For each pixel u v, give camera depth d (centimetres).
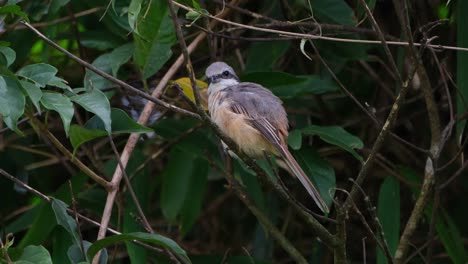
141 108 1218
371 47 1217
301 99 1246
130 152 970
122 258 1277
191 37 1195
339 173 1283
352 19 1107
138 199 1079
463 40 1027
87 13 1122
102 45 1143
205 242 1373
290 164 913
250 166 820
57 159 1192
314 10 1111
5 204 1212
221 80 1005
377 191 1259
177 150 1154
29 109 859
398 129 1266
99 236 874
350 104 1264
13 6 815
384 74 1251
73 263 818
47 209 998
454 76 1187
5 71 799
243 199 1017
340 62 1159
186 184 1147
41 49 1255
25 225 1093
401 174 1109
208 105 1002
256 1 1212
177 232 1373
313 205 1234
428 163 1020
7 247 733
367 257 1261
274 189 838
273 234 1003
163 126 1099
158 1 962
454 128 1214
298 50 1176
